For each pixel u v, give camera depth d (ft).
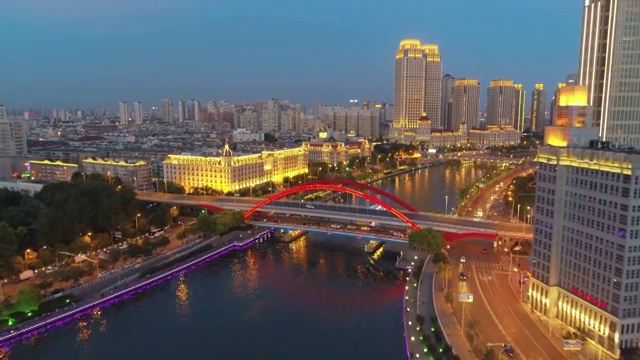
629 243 525.34
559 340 574.97
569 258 610.65
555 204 620.90
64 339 648.79
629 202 519.19
